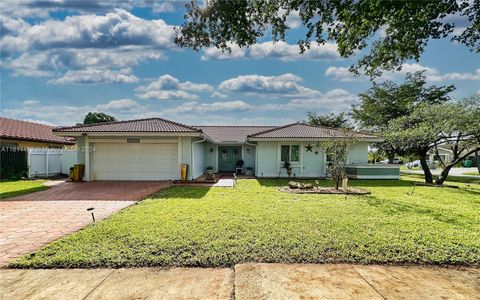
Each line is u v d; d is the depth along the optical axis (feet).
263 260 13.84
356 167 57.77
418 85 86.28
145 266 13.17
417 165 135.64
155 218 21.75
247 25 19.26
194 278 12.05
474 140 50.37
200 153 62.13
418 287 11.48
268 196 33.99
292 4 18.78
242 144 72.84
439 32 18.89
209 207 26.27
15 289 11.08
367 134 61.98
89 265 13.20
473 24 18.54
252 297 10.55
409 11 17.58
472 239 17.33
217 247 15.26
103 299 10.38
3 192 36.37
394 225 20.35
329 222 20.85
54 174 60.23
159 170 49.78
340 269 13.07
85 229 18.74
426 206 28.45
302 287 11.35
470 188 45.70
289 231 18.31
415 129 53.62
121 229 18.56
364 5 17.58
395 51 21.59
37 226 20.13
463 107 48.06
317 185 45.34
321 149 60.44
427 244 16.30
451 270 13.21
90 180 49.29
